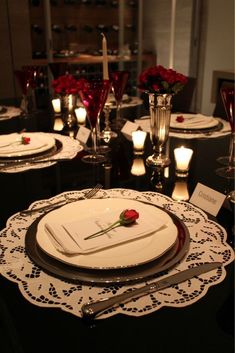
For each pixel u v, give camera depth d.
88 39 4.85
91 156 1.38
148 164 1.29
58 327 0.56
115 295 0.61
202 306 0.59
